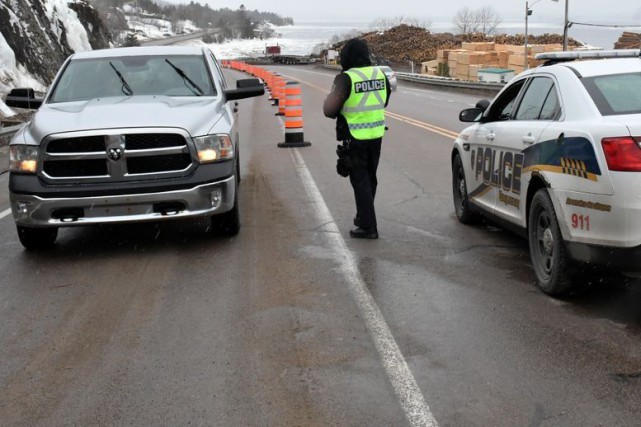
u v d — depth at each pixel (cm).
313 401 393
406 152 1393
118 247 737
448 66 4622
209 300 564
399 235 752
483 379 412
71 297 584
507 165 634
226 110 767
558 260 520
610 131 466
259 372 432
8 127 1683
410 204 908
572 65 579
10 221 886
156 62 837
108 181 661
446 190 995
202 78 823
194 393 408
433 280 597
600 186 469
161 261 679
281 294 573
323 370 431
